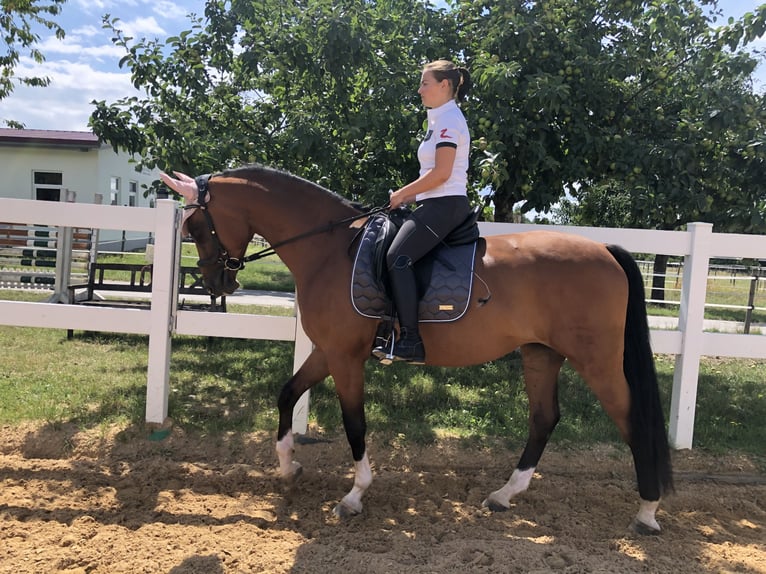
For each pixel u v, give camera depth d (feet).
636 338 10.53
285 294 41.06
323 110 18.71
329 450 13.55
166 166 18.57
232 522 10.48
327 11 17.58
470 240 10.72
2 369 18.13
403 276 10.07
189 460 13.00
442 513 11.28
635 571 9.29
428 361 10.94
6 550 9.11
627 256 10.78
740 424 15.93
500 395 17.58
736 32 18.39
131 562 8.94
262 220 11.36
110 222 13.89
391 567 9.00
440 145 10.01
